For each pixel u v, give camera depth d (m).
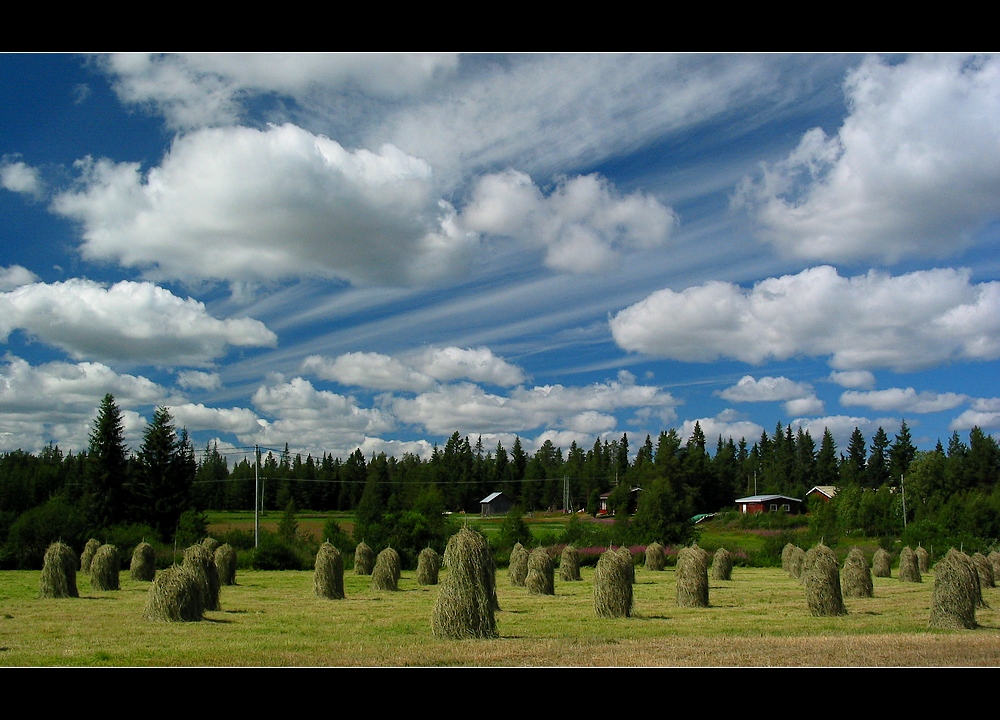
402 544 46.34
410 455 114.88
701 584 21.06
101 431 65.69
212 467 99.06
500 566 43.22
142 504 65.38
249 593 25.83
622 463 126.44
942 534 49.56
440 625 14.24
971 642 13.30
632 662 11.16
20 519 42.16
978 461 84.62
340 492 90.75
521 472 113.56
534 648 12.48
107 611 19.14
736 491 107.31
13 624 16.48
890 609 20.59
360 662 11.17
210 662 11.25
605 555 18.72
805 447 119.31
